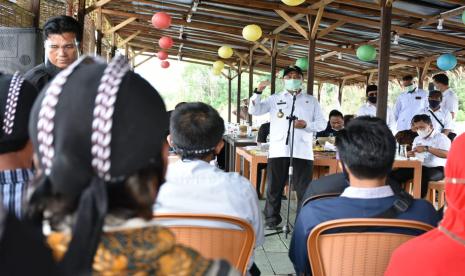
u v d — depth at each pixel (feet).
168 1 29.55
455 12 19.98
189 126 5.46
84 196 1.78
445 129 18.71
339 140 4.99
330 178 6.92
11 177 3.47
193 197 5.12
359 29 28.12
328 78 55.93
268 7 24.72
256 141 19.49
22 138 3.57
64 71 2.01
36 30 15.65
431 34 24.82
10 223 1.41
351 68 46.42
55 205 1.88
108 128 1.80
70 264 1.68
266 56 44.01
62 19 7.51
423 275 3.35
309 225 5.17
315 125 13.38
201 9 29.94
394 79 47.26
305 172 13.32
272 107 13.80
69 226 1.90
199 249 5.15
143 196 1.96
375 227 4.87
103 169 1.81
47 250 1.49
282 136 13.28
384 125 4.88
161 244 1.91
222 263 2.02
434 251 3.37
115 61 1.97
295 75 13.09
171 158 7.64
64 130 1.82
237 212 5.20
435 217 4.99
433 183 14.48
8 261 1.37
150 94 1.98
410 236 4.84
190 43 45.37
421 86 35.42
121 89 1.87
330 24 27.58
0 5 15.55
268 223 13.26
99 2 25.09
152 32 43.93
